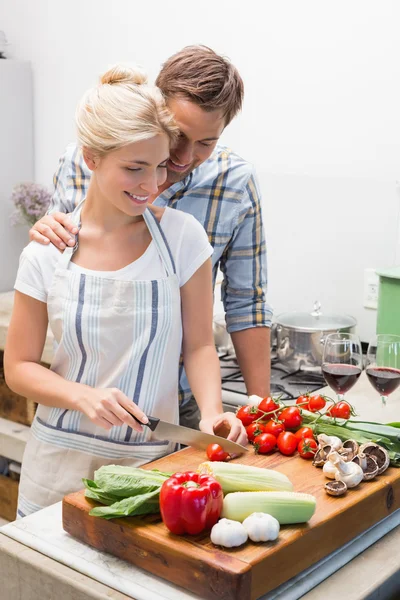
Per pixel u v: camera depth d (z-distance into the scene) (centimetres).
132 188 136
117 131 130
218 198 186
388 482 140
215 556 115
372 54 239
